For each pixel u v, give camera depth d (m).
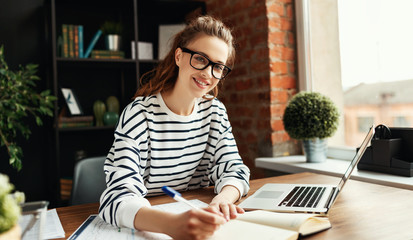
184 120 1.25
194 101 1.29
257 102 2.33
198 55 1.12
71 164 2.67
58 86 2.57
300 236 0.79
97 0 2.55
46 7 2.56
